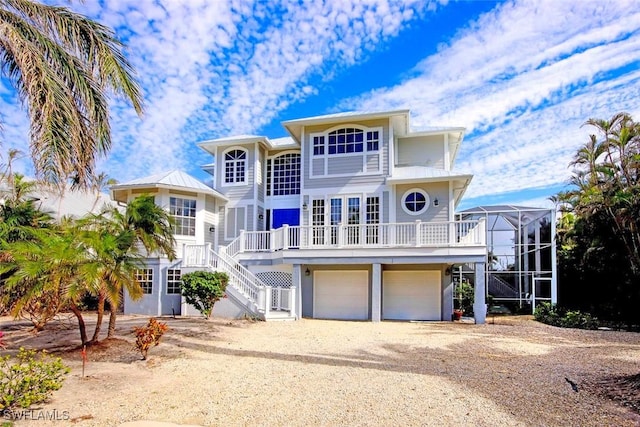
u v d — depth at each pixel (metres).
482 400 5.72
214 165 21.14
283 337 11.47
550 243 20.66
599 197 18.03
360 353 9.24
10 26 6.55
